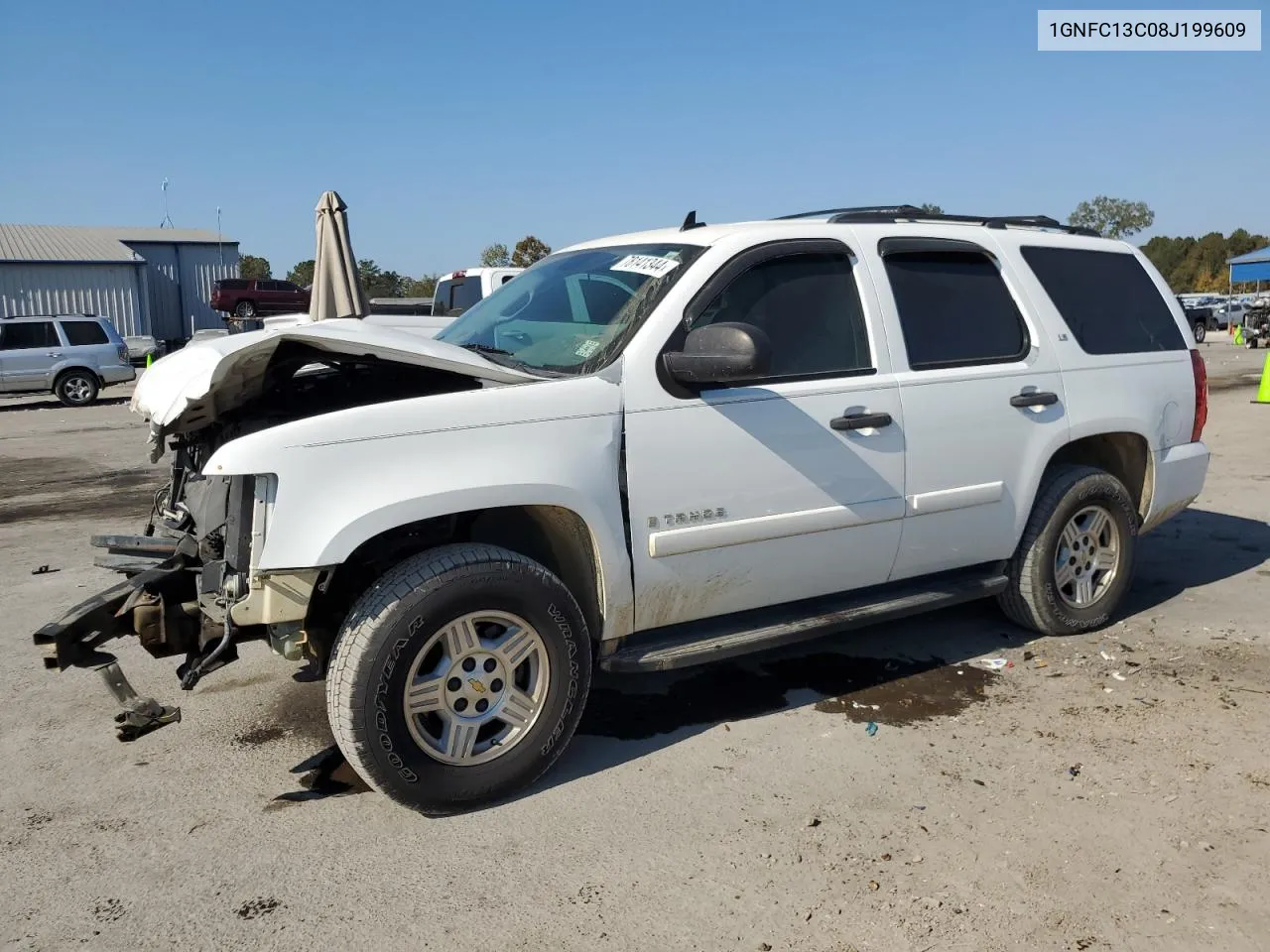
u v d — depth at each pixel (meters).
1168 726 3.96
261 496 3.09
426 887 2.98
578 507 3.45
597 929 2.77
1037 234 4.92
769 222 4.21
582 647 3.53
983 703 4.22
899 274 4.31
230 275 43.50
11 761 3.86
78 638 3.33
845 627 4.15
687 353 3.53
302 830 3.31
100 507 9.16
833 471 3.98
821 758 3.75
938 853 3.10
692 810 3.39
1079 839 3.16
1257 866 3.00
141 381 3.81
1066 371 4.73
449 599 3.22
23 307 35.69
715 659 3.83
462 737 3.33
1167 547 6.78
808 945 2.69
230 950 2.71
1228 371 21.62
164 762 3.83
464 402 3.30
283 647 3.33
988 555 4.61
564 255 4.75
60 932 2.79
